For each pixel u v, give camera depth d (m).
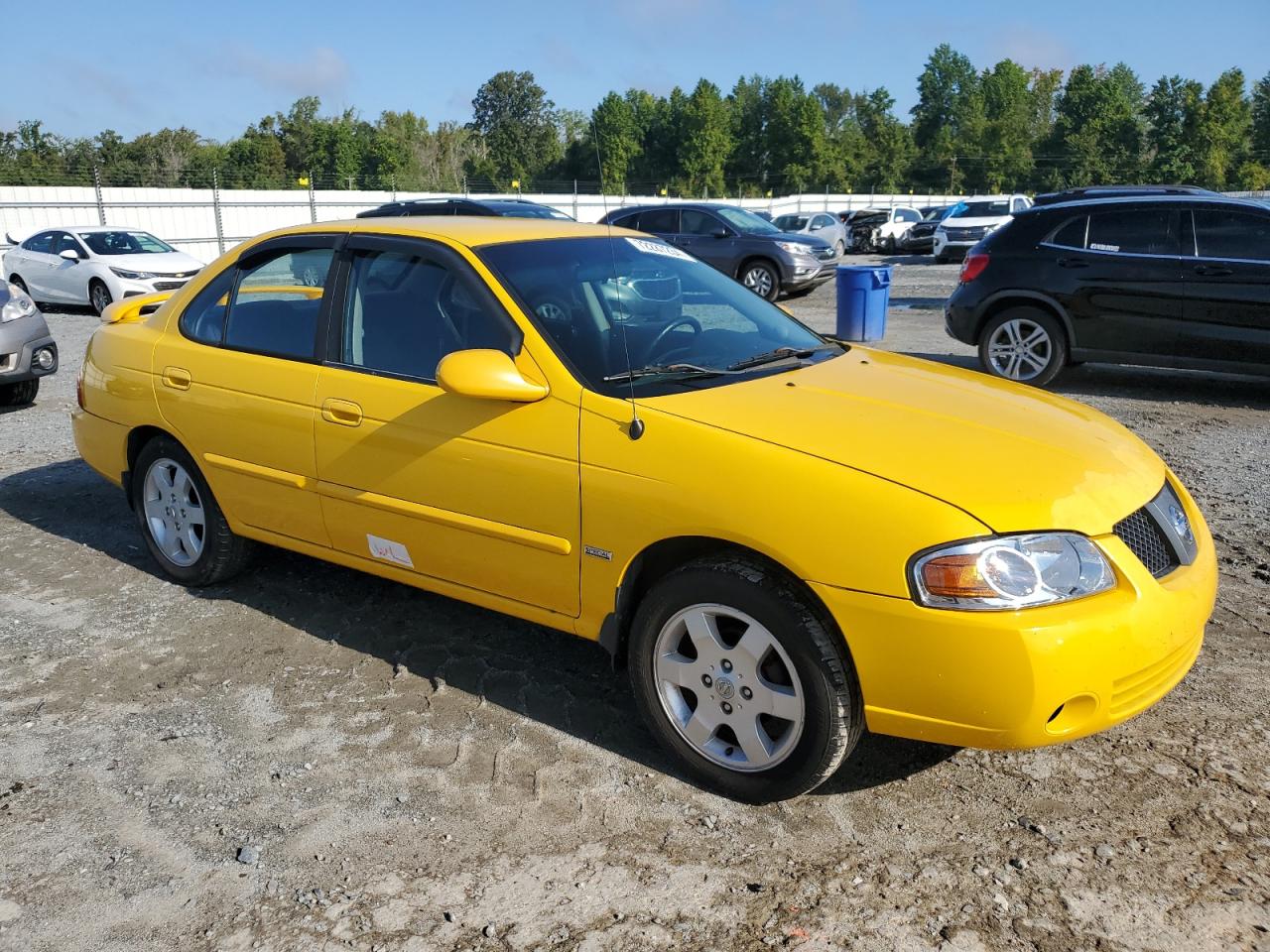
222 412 4.20
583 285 3.71
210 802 3.09
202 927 2.57
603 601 3.22
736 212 18.16
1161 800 3.02
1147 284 8.34
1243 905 2.58
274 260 4.23
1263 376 8.12
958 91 109.62
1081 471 2.94
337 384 3.82
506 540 3.40
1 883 2.75
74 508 6.01
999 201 28.64
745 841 2.87
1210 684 3.68
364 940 2.51
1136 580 2.77
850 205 59.09
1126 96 106.25
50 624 4.38
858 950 2.45
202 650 4.11
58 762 3.32
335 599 4.59
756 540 2.83
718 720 3.06
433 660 3.98
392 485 3.66
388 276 3.83
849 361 3.82
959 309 9.29
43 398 9.53
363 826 2.96
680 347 3.61
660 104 71.00
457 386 3.16
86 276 16.86
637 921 2.56
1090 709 2.69
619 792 3.10
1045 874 2.71
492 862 2.80
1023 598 2.61
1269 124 91.50
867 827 2.93
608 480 3.11
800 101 89.12
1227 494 5.90
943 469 2.81
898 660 2.68
